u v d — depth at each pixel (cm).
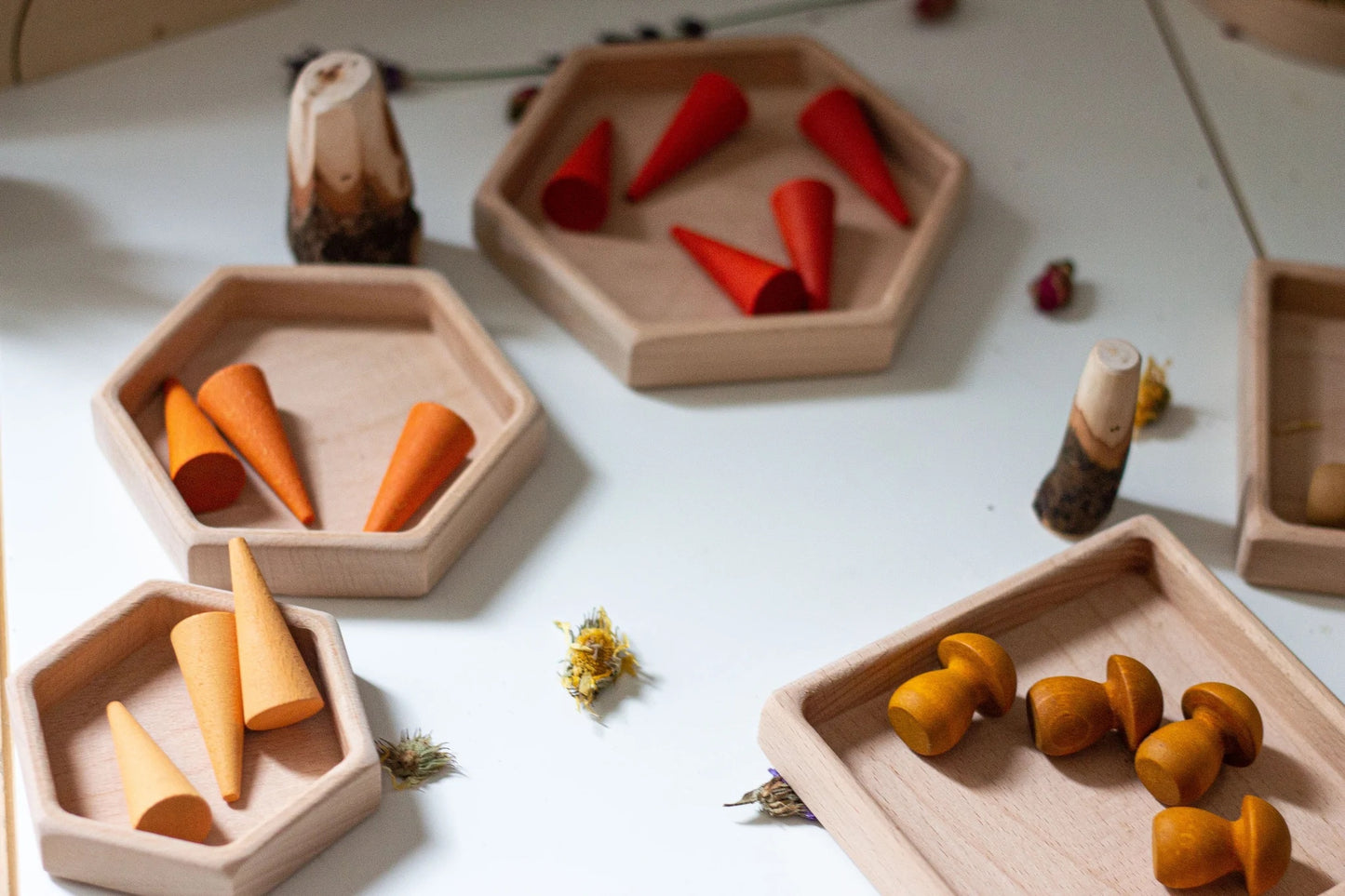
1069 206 60
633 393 53
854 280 56
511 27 65
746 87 62
